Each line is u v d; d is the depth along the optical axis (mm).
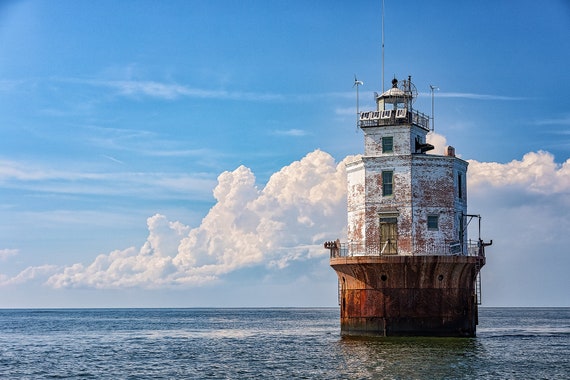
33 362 65312
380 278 64000
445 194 65812
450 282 63656
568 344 75875
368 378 47938
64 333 116188
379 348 60438
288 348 72438
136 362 63281
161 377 52781
